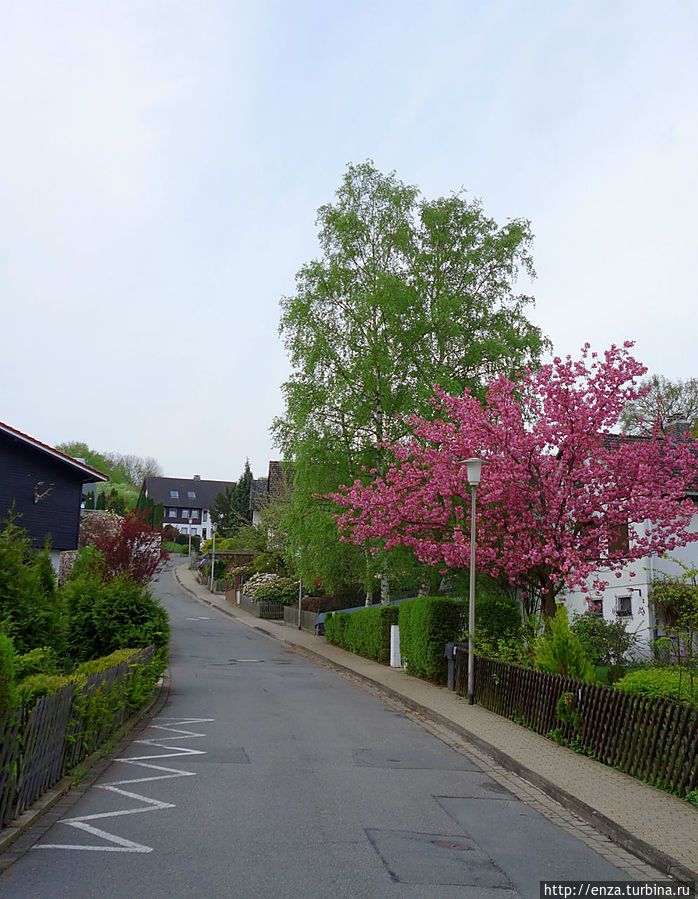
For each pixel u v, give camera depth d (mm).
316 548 27469
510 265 27328
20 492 27156
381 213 28016
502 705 14305
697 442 16391
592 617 21484
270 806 7676
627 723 9883
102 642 16109
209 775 9039
